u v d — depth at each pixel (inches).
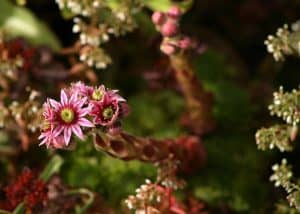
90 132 12.8
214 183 16.9
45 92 17.4
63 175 17.3
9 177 17.4
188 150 16.2
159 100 18.4
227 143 17.6
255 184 17.0
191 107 17.1
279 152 17.6
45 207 15.2
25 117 16.1
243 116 18.1
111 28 16.2
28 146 17.3
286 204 16.0
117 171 17.0
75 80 17.5
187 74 16.0
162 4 16.6
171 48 15.0
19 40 17.2
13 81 17.0
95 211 16.0
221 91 18.4
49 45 18.6
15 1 18.9
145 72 18.2
